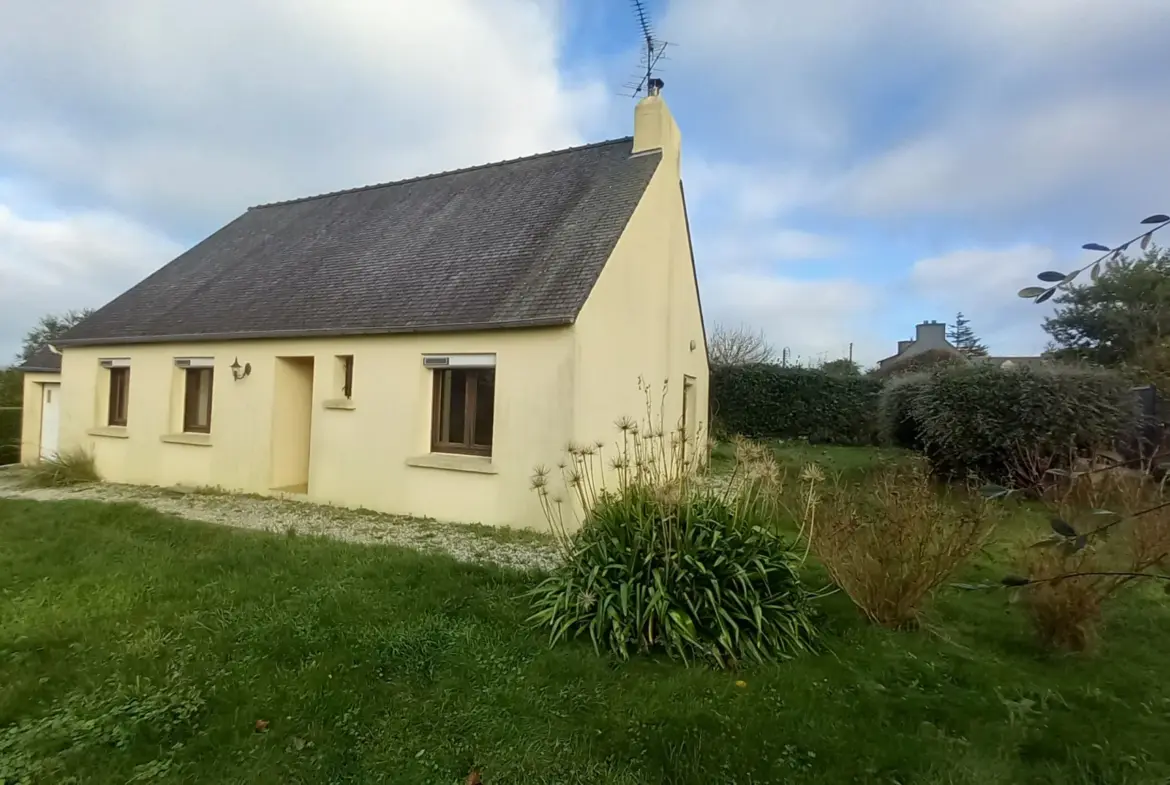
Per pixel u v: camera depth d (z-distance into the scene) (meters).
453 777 2.86
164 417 12.28
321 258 12.73
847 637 4.37
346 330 9.78
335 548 6.54
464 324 8.73
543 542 7.60
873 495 5.50
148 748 2.98
